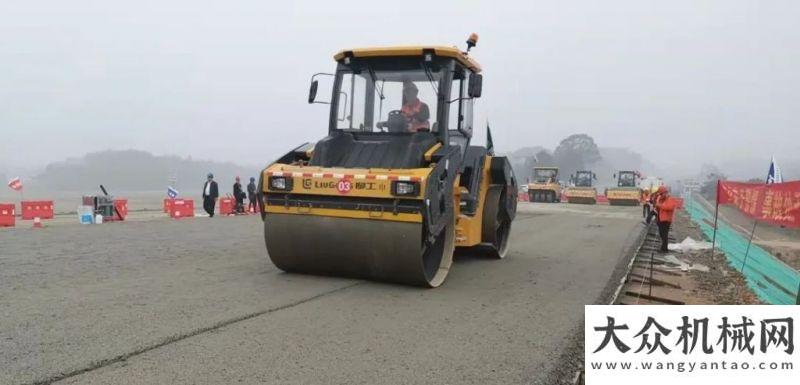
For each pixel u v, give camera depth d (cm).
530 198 4706
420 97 786
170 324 511
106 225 1538
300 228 707
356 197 678
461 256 1044
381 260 679
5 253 937
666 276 988
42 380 374
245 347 456
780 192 928
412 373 415
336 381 393
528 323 563
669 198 1335
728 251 1282
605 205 4122
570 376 438
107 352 432
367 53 795
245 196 2252
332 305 600
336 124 816
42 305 572
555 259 1029
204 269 800
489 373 422
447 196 722
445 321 557
